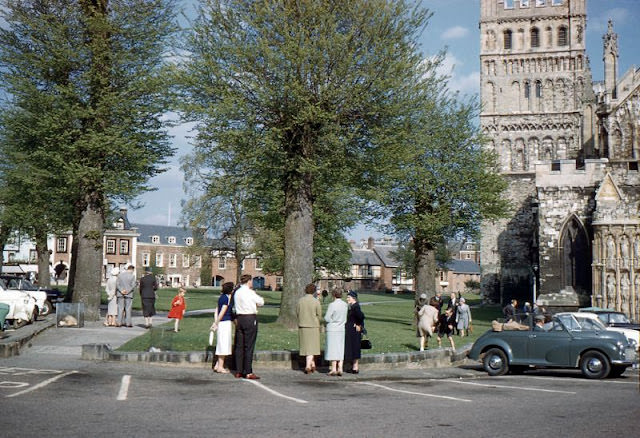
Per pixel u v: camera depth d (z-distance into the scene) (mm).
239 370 16609
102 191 28422
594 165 47219
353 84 24484
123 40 28609
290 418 11148
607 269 44688
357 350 18516
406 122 26906
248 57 24250
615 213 44875
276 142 24188
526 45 76812
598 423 11258
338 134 25109
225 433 9750
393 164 27312
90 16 28062
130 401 12398
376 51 24484
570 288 47125
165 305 45281
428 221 36688
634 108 59281
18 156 35094
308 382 16406
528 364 19953
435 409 12508
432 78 26281
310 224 25750
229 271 125375
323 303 57031
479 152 39812
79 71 28406
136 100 28812
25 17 27719
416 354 20875
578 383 17828
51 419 10430
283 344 20875
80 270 28234
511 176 75375
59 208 39625
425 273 38250
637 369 22531
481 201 38969
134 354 18312
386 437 9734
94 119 28062
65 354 18969
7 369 15992
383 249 147000
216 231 69688
